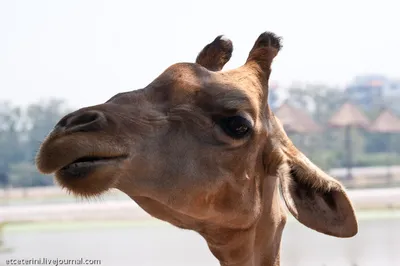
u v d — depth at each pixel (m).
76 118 6.21
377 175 67.75
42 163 6.05
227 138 6.98
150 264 17.42
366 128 74.50
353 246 19.75
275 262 7.98
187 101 6.94
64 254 19.16
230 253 7.61
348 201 7.49
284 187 7.38
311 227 7.57
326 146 90.94
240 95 7.07
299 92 114.44
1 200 51.94
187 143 6.83
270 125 7.59
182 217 7.19
